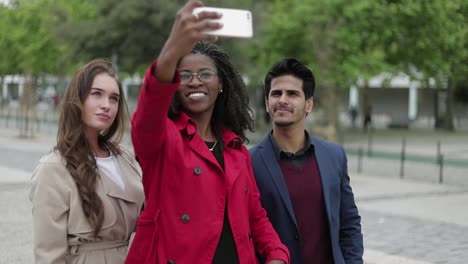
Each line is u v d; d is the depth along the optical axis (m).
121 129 3.28
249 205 3.03
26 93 25.53
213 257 2.73
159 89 2.48
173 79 2.50
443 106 35.91
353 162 17.48
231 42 20.89
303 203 3.41
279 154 3.46
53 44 24.47
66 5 26.03
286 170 3.46
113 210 3.05
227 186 2.82
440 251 7.39
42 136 25.34
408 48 15.85
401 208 10.39
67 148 2.99
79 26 22.50
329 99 14.77
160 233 2.75
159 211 2.75
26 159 16.39
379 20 14.09
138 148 2.69
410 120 39.97
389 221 9.25
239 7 19.45
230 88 3.07
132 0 20.89
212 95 2.92
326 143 3.62
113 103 3.12
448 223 9.16
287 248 3.24
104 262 3.02
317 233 3.42
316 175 3.47
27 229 8.13
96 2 22.95
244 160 2.98
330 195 3.45
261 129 29.22
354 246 3.54
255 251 3.15
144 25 21.28
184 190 2.73
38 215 2.91
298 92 3.46
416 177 14.64
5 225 8.32
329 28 14.05
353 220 3.60
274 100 3.48
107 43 21.69
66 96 3.07
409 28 14.78
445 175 15.03
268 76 3.55
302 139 3.54
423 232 8.49
